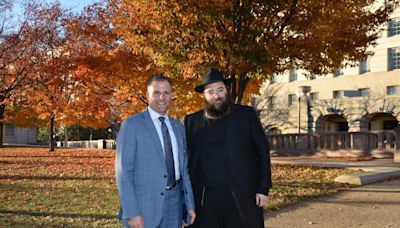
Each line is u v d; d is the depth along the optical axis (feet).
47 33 63.46
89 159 67.87
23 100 86.63
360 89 148.25
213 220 14.60
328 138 76.84
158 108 13.52
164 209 13.19
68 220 22.84
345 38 36.70
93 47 57.67
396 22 139.85
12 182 38.34
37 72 61.87
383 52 142.51
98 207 26.48
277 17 36.09
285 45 35.99
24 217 23.53
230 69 34.86
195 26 33.37
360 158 65.26
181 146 13.93
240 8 33.17
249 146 14.97
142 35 37.11
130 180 12.78
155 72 48.14
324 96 157.07
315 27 35.91
